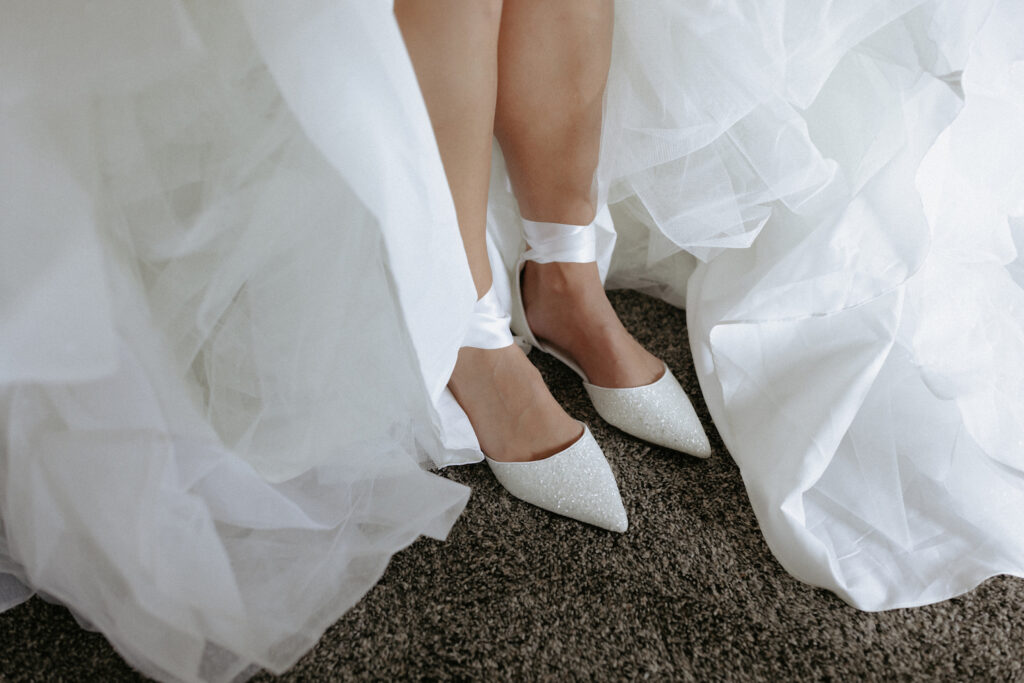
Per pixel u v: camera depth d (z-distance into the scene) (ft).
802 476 2.34
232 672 1.83
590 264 2.70
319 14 1.55
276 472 2.11
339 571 2.05
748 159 2.44
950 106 2.17
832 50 2.24
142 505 1.76
